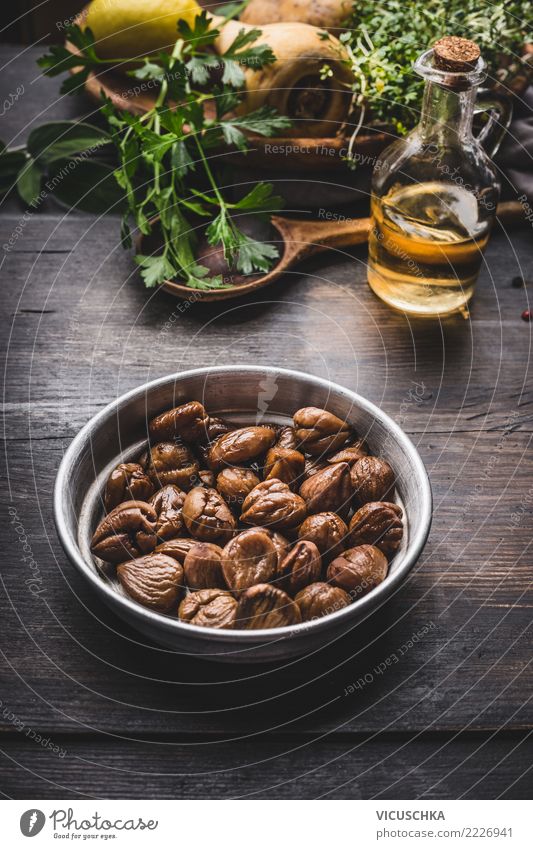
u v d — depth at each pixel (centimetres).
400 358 73
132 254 79
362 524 58
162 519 59
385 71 75
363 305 76
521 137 79
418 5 78
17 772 55
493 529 64
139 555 58
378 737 56
